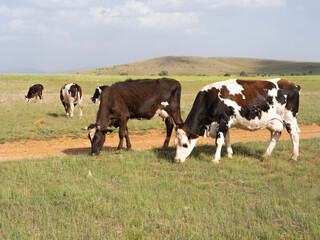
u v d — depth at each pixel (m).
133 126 15.76
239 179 6.93
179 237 4.34
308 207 5.31
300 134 14.55
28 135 13.39
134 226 4.67
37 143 12.20
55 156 9.27
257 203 5.52
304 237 4.30
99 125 9.51
